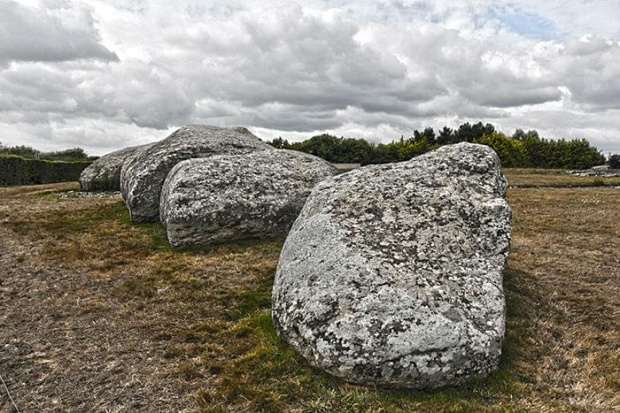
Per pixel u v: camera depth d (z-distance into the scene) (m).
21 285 7.32
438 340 4.60
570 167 52.19
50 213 11.96
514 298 6.76
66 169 26.47
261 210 9.15
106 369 5.06
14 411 4.39
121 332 5.86
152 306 6.59
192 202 8.87
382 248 5.73
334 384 4.72
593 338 5.80
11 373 4.97
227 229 9.02
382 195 6.71
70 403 4.52
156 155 11.05
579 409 4.46
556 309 6.57
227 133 13.03
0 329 5.91
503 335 4.96
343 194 6.88
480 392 4.65
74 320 6.18
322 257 5.69
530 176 32.56
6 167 23.05
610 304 6.77
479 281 5.40
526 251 9.38
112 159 17.59
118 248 9.09
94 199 14.40
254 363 5.09
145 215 10.66
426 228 6.11
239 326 5.89
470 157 7.37
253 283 7.28
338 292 5.14
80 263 8.26
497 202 6.47
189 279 7.43
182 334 5.77
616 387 4.81
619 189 22.70
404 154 42.38
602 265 8.53
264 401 4.51
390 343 4.58
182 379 4.88
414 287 5.12
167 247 9.10
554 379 4.95
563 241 10.38
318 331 4.87
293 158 10.71
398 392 4.61
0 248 9.09
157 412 4.40
